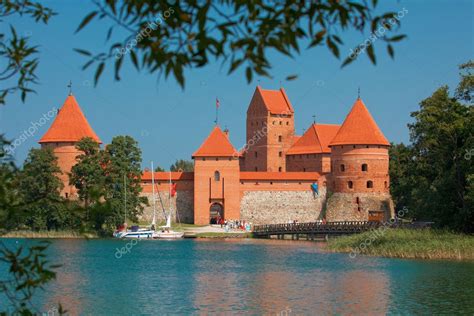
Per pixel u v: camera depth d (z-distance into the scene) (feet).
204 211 443.32
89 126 442.09
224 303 161.58
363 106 467.11
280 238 391.65
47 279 45.27
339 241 306.96
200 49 31.24
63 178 429.38
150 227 400.88
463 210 284.00
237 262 252.21
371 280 194.49
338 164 462.60
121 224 389.39
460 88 310.65
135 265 243.19
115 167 397.80
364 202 451.94
